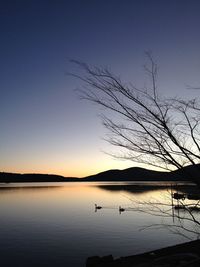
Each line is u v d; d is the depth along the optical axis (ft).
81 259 109.70
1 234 160.35
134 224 189.78
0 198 433.07
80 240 143.74
